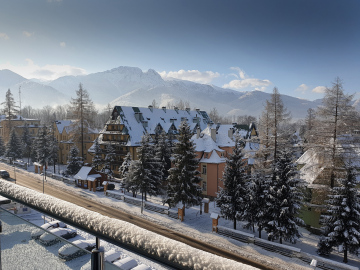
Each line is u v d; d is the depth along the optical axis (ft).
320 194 86.79
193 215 107.65
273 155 95.96
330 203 75.05
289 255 72.84
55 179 167.94
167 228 94.07
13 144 217.15
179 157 103.04
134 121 184.14
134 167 121.49
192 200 100.89
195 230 91.35
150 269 24.45
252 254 73.87
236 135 94.89
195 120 213.87
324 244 72.13
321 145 84.07
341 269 64.69
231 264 5.11
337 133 81.30
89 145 217.97
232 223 98.68
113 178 168.76
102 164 169.37
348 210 66.90
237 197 89.51
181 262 5.59
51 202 8.62
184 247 5.79
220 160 136.36
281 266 67.51
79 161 170.40
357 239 68.18
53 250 8.05
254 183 82.58
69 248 7.80
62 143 228.02
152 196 135.33
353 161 79.61
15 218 9.07
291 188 76.89
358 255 74.33
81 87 185.57
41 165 183.83
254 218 85.20
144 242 6.21
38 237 8.50
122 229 6.72
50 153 185.68
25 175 177.68
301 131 303.07
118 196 128.98
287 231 75.97
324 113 83.20
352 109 79.00
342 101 80.18
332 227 71.31
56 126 234.99
